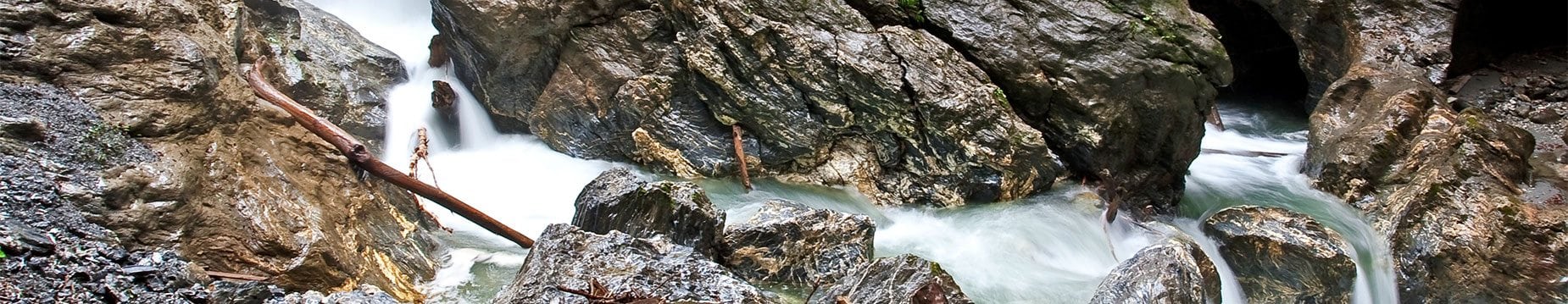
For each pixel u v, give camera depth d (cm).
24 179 623
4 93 675
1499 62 1633
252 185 739
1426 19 1493
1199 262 891
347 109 1135
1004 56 1081
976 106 1049
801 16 1082
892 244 973
